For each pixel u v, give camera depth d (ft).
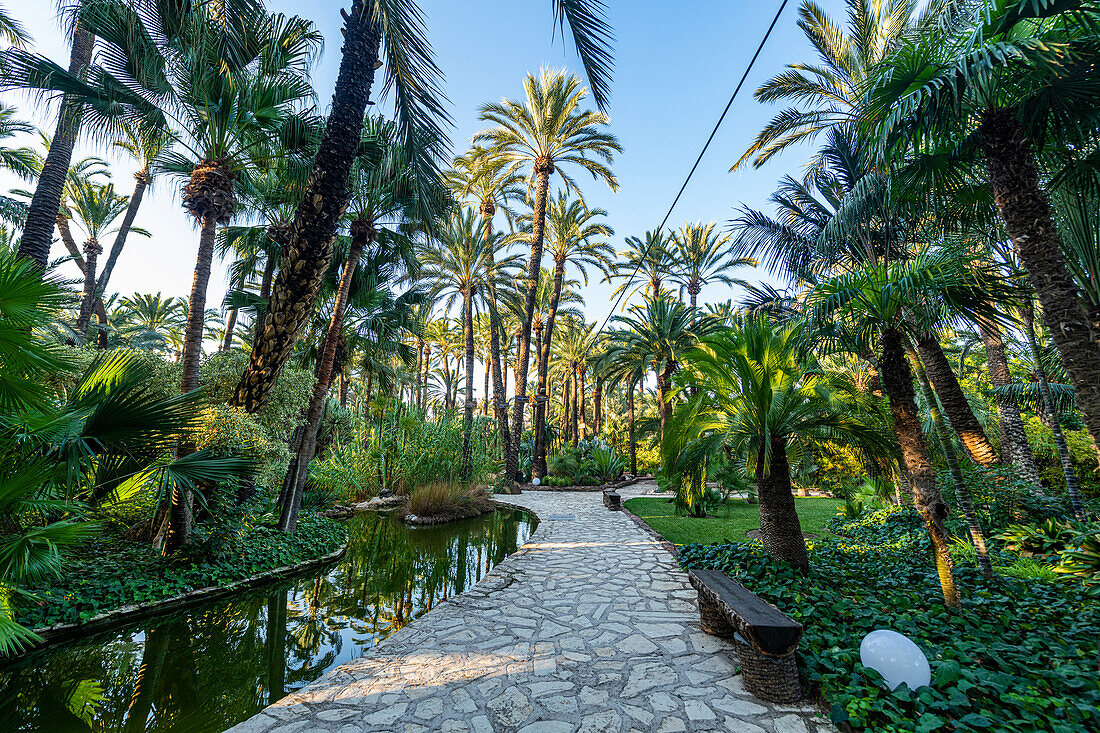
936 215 18.84
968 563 19.26
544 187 67.26
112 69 22.36
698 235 78.89
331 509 41.14
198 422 15.70
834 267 31.76
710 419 20.93
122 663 13.20
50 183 27.81
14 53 20.15
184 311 109.40
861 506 34.65
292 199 32.40
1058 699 8.36
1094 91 11.93
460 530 36.32
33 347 10.46
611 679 10.78
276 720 9.13
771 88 31.65
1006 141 12.56
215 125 23.77
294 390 27.96
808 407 18.08
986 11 11.51
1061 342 11.57
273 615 17.44
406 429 50.47
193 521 21.13
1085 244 15.12
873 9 27.40
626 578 20.13
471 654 12.32
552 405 141.08
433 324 103.55
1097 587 14.84
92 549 20.06
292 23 26.45
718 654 12.25
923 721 8.00
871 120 13.98
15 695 11.39
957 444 32.32
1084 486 33.40
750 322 19.69
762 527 18.97
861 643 10.65
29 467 10.52
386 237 35.68
